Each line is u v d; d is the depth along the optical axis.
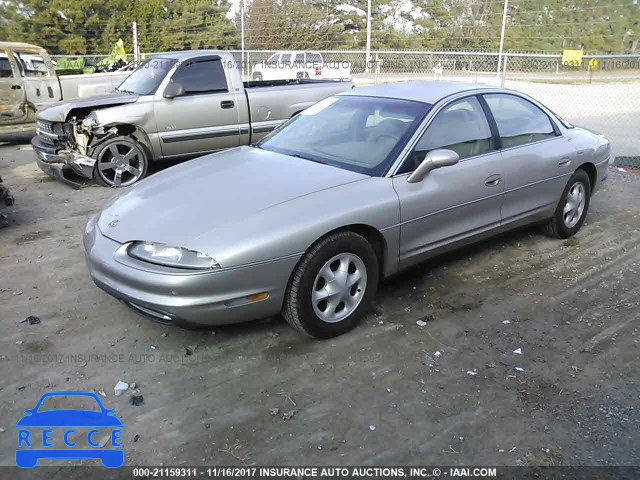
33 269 4.71
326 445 2.71
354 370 3.30
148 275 3.13
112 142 7.39
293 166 3.97
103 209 3.90
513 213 4.70
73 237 5.51
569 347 3.56
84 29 41.31
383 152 3.97
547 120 5.12
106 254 3.36
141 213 3.53
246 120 8.23
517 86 23.84
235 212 3.34
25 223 5.96
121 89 8.20
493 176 4.39
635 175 8.21
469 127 4.38
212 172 4.02
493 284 4.44
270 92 8.39
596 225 5.89
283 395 3.07
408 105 4.33
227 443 2.72
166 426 2.83
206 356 3.43
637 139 11.23
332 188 3.61
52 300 4.15
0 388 3.12
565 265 4.82
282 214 3.33
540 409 2.97
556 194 5.06
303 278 3.35
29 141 11.76
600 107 16.58
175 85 7.58
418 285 4.41
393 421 2.87
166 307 3.11
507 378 3.23
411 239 3.92
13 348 3.50
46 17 40.34
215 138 8.05
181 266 3.11
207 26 43.16
